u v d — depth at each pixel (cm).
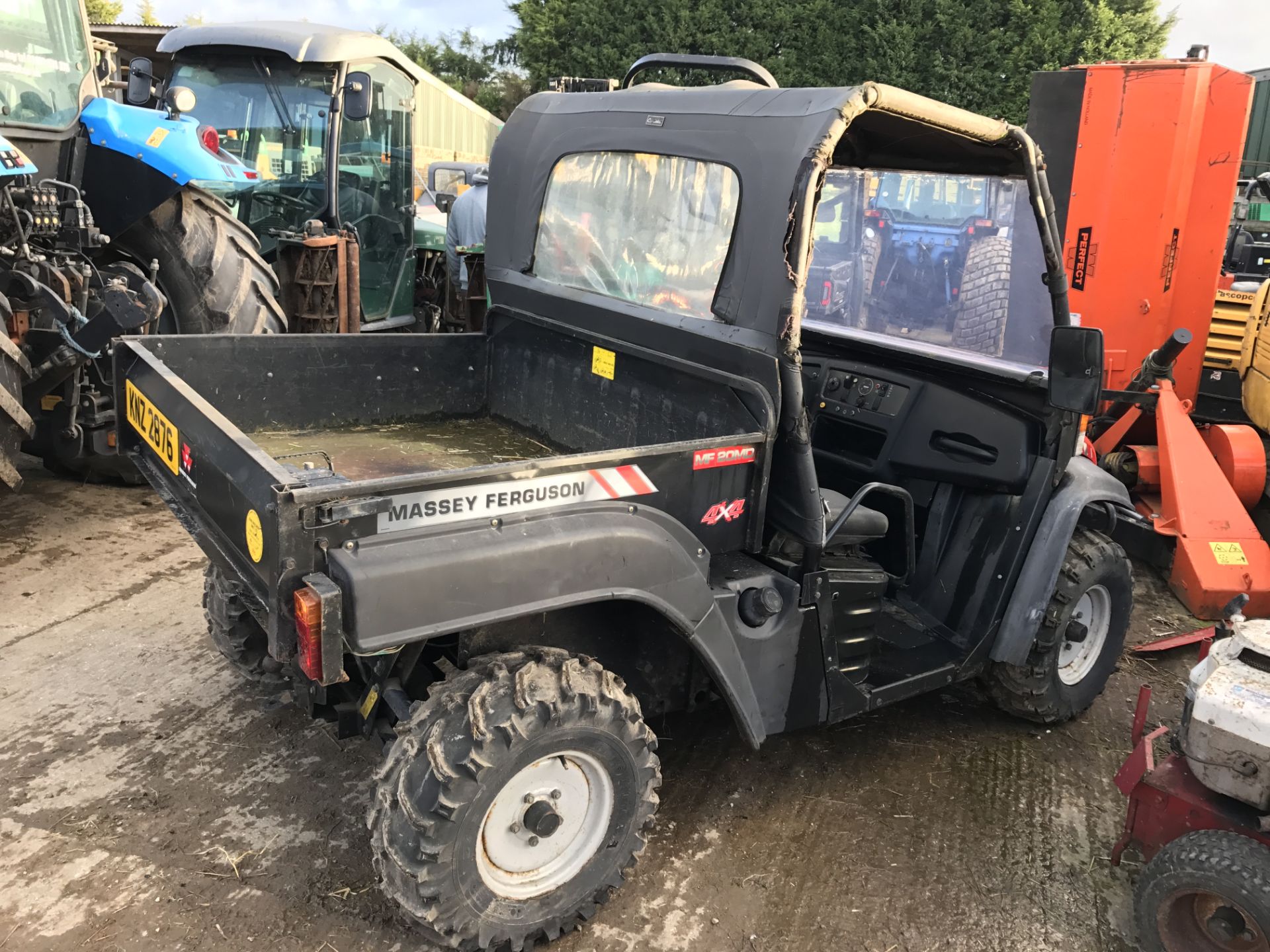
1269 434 455
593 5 2250
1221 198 477
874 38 1973
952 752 298
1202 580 401
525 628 212
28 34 390
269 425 293
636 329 266
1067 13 2030
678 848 243
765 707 235
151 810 241
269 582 173
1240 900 193
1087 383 252
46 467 471
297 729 279
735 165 231
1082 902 236
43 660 304
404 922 210
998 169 269
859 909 227
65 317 322
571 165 290
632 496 203
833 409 327
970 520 298
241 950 200
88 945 198
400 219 698
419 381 325
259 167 596
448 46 3291
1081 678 313
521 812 196
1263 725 200
